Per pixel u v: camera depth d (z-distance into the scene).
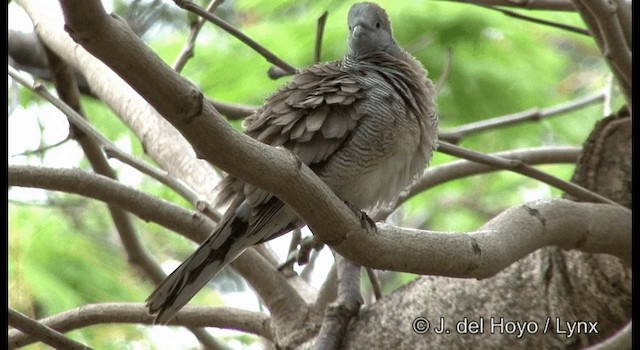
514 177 17.19
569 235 9.73
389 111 9.40
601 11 10.23
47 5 12.52
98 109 16.11
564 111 13.85
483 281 10.07
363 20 10.70
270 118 9.24
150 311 8.67
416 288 10.21
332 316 10.11
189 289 8.82
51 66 12.28
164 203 10.38
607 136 11.17
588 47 19.50
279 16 15.20
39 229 14.62
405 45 14.74
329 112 9.23
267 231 9.19
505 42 15.59
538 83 15.73
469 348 9.80
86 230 16.09
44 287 13.84
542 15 15.38
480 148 15.79
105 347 14.29
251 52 14.84
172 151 11.72
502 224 9.23
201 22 11.98
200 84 14.98
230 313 10.87
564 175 16.38
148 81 6.77
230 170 7.40
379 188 9.71
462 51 15.04
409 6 14.88
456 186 16.55
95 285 14.48
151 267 12.47
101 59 6.66
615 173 10.95
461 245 8.60
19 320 8.98
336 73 9.60
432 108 10.16
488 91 15.23
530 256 10.17
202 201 10.61
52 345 9.04
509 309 9.91
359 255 8.16
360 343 9.98
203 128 7.06
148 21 17.33
